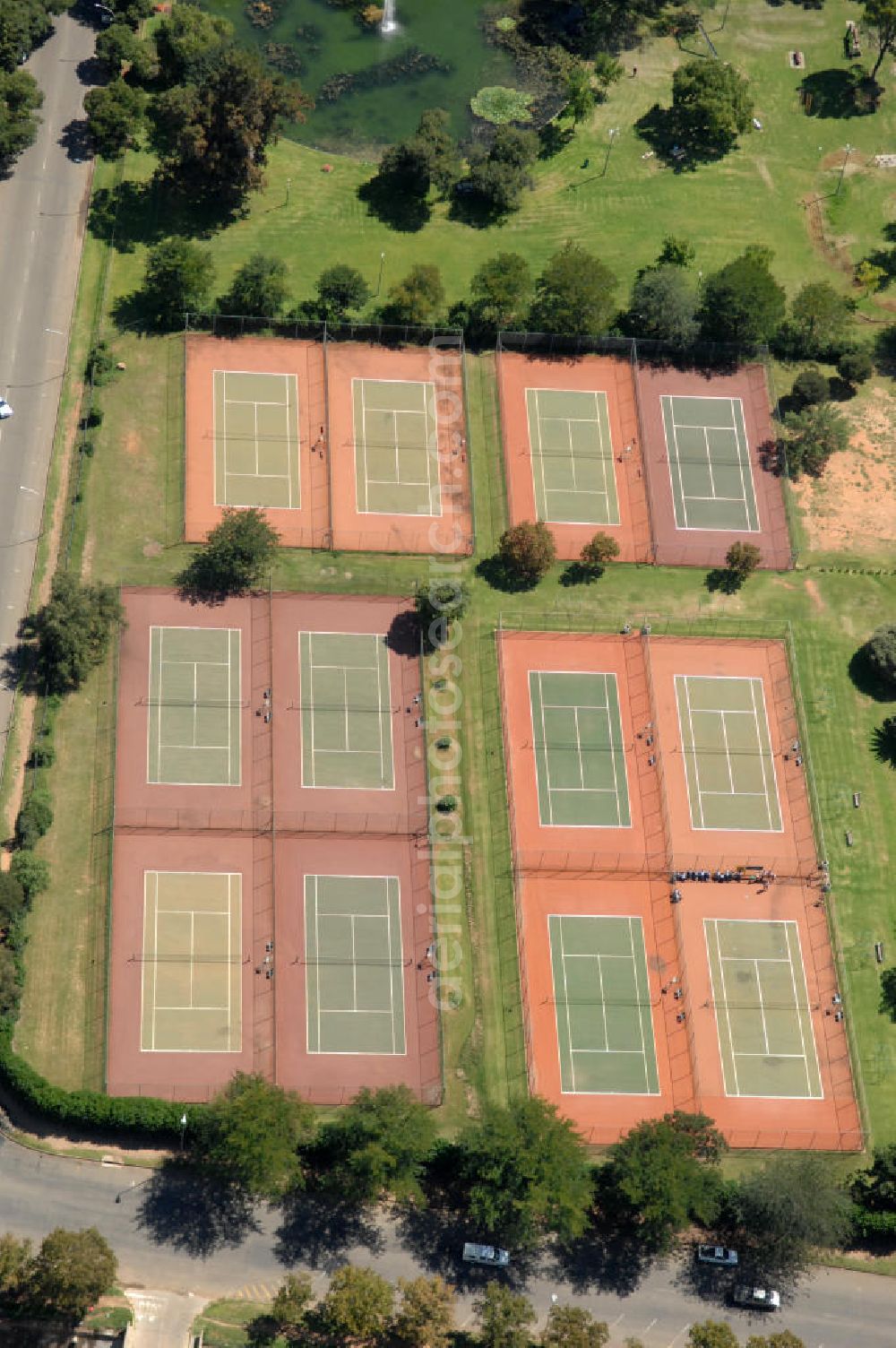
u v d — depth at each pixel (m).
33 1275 141.00
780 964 163.75
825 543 180.75
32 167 189.12
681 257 190.12
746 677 174.12
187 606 170.00
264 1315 146.88
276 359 182.25
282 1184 145.88
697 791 169.12
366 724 167.75
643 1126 151.25
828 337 187.62
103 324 181.62
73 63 196.38
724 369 188.12
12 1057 150.00
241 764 164.88
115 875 159.25
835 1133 158.12
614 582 176.25
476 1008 158.88
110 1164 150.38
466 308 185.12
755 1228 151.75
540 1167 145.25
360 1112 147.38
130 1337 144.50
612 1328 149.62
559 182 196.50
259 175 187.00
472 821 165.25
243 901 160.12
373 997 158.25
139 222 187.62
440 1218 151.75
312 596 171.88
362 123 198.88
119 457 175.50
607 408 184.50
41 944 156.25
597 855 165.50
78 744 163.38
